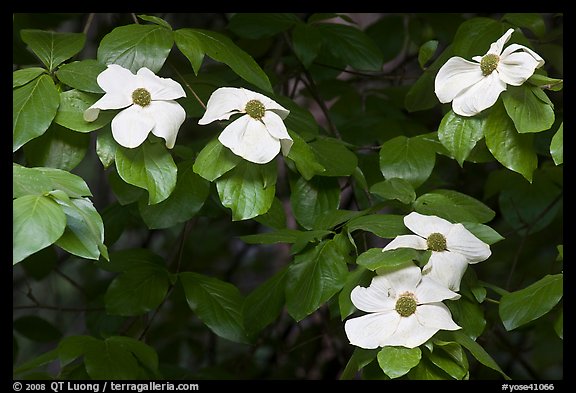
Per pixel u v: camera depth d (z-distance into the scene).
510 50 2.25
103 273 3.42
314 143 2.46
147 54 2.30
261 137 2.22
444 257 2.22
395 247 2.22
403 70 3.02
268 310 2.38
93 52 3.25
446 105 2.80
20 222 2.11
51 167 2.29
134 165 2.24
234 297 2.54
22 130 2.22
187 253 3.31
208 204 2.67
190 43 2.32
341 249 2.31
